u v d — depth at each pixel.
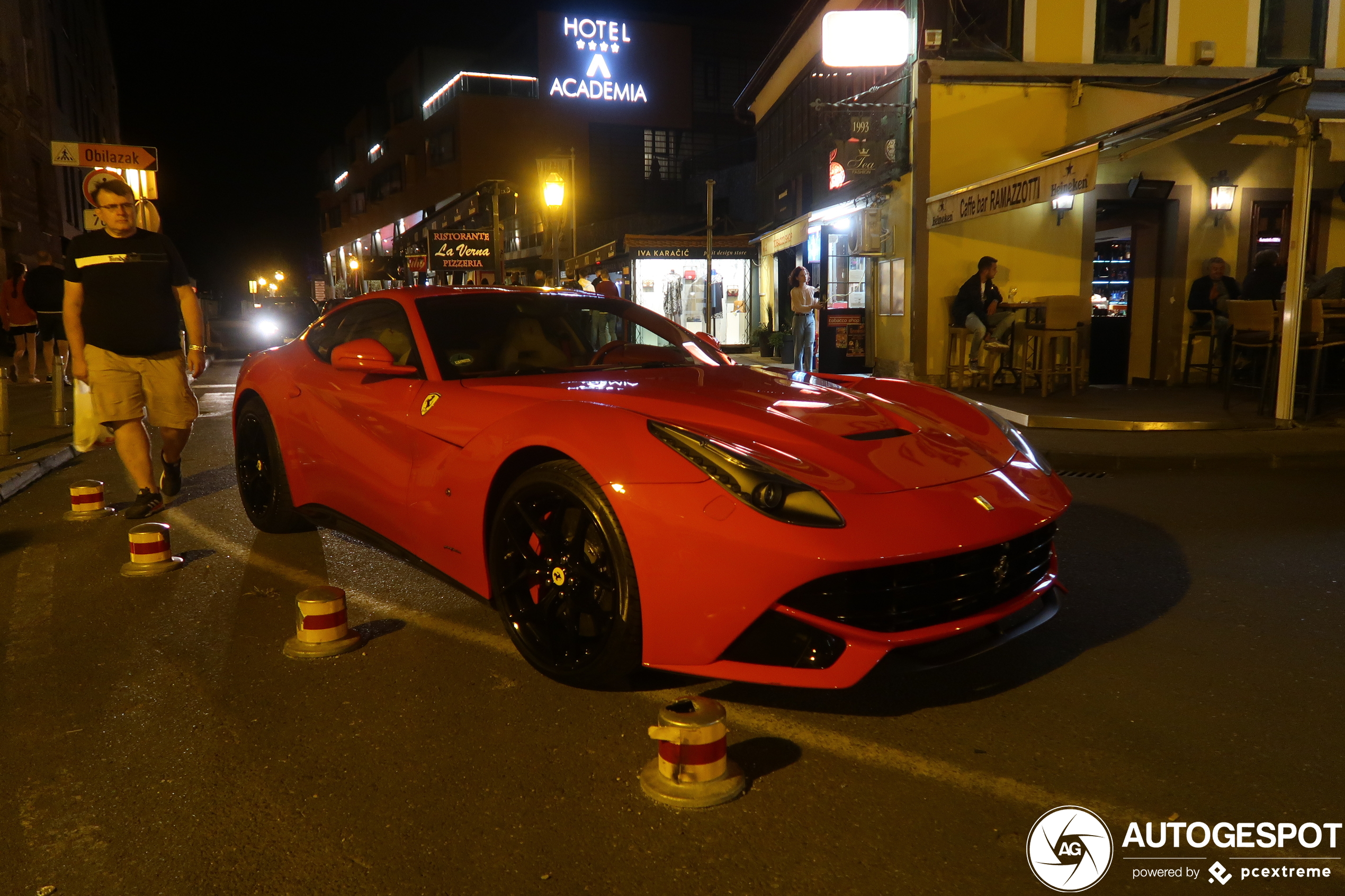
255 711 2.58
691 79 42.00
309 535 4.63
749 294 19.83
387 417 3.38
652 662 2.43
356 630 3.19
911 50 10.58
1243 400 9.04
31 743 2.40
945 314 10.66
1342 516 4.86
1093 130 10.04
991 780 2.18
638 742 2.38
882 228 12.00
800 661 2.29
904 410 3.03
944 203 9.66
